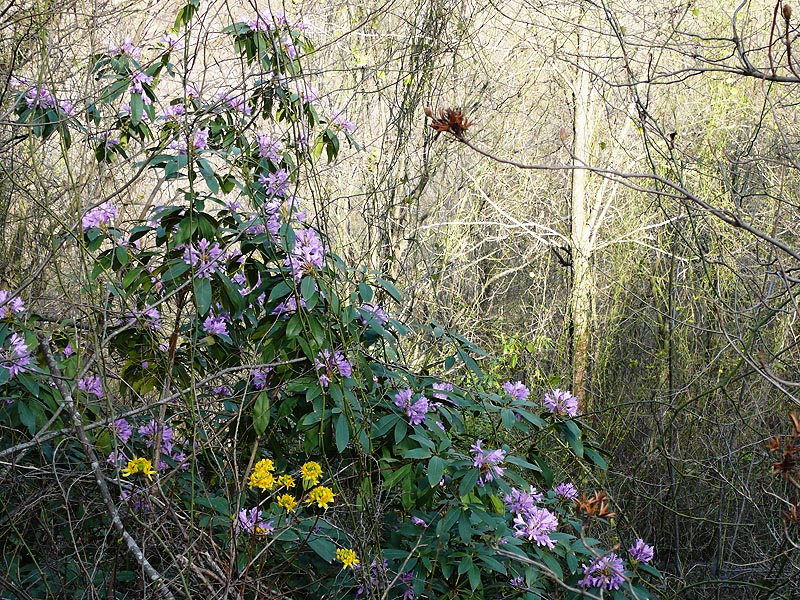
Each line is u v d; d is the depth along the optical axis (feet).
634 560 10.06
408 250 20.11
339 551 7.72
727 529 16.38
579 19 19.94
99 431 9.07
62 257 11.78
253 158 10.78
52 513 9.14
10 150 11.98
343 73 21.01
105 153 10.88
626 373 21.54
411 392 9.98
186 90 10.72
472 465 9.48
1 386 9.04
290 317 9.70
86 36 13.25
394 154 19.49
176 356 10.41
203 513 9.17
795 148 18.30
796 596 14.03
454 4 19.45
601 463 11.14
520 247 25.75
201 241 9.34
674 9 18.28
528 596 8.96
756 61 20.04
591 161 22.27
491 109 23.25
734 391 17.53
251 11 12.39
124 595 8.61
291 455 11.12
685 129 22.22
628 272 22.82
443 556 9.12
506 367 20.86
